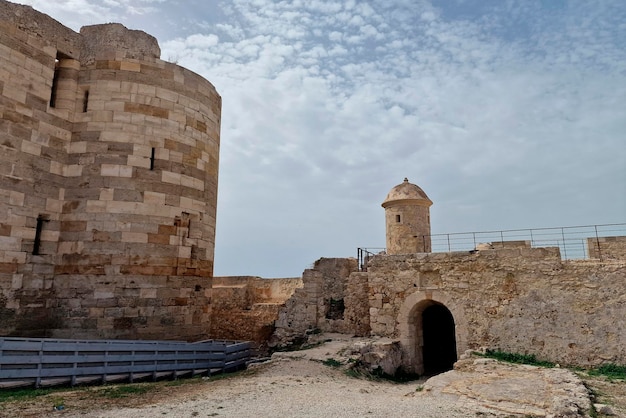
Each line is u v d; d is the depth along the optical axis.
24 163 13.39
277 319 23.48
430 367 23.11
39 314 13.52
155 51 16.14
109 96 15.13
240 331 25.44
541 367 15.70
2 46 13.04
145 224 14.87
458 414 9.66
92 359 11.04
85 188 14.49
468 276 19.16
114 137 14.90
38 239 13.83
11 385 9.67
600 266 16.78
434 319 24.47
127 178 14.81
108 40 15.49
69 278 13.96
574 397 10.89
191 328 15.83
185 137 16.33
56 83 14.95
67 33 15.06
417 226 27.22
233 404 9.63
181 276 15.60
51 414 8.12
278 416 8.74
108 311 13.92
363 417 9.04
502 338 17.97
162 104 15.84
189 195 16.23
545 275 17.66
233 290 29.08
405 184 28.42
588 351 16.38
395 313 20.59
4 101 12.98
